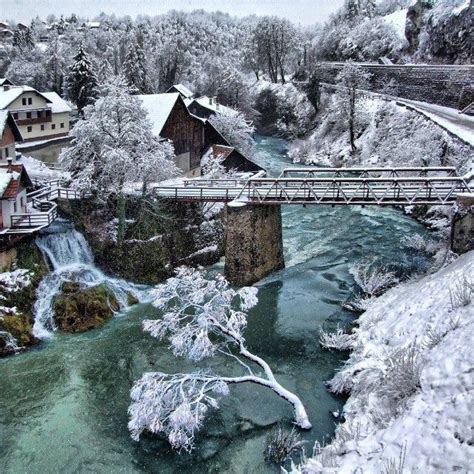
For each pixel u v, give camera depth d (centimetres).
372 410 1375
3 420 1811
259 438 1702
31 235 2694
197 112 6072
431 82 5931
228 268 3002
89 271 2852
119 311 2675
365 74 6606
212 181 3531
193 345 1805
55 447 1680
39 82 8531
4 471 1578
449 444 985
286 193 2966
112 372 2105
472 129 4222
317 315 2605
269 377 1795
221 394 1931
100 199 3000
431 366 1252
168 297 1934
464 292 1588
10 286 2439
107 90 3005
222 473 1565
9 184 2673
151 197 3095
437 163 4231
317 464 1162
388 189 2928
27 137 5769
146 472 1577
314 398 1892
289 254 3491
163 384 1686
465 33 6075
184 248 3186
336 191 3111
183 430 1636
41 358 2209
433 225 3778
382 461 1064
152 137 3059
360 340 2122
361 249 3475
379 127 5712
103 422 1802
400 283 2714
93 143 2936
